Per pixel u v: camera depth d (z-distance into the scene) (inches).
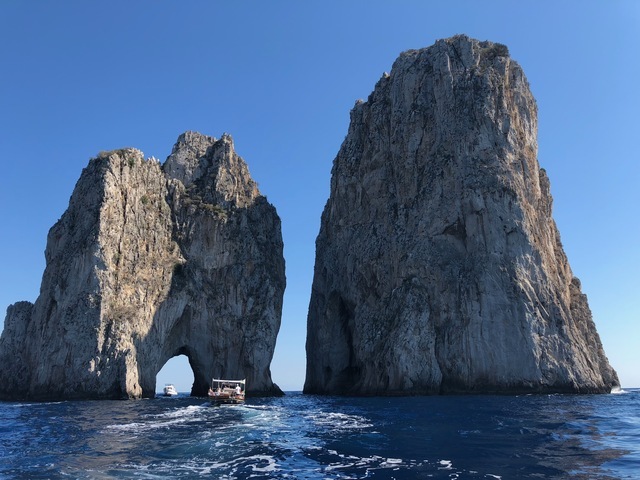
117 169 3587.6
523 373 3122.5
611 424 1531.7
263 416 1894.7
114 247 3388.3
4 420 1829.5
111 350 3078.2
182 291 3683.6
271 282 3996.1
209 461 1064.8
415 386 3196.4
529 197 3644.2
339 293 4158.5
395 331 3346.5
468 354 3203.7
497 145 3629.4
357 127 4468.5
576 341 3304.6
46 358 3078.2
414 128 3937.0
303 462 1047.6
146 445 1250.0
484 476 901.8
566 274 3799.2
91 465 1029.2
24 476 938.7
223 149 4328.3
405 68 4148.6
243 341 3777.1
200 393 3794.3
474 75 3826.3
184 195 4082.2
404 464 1012.5
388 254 3816.4
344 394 3764.8
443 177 3663.9
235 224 4052.7
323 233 4562.0
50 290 3319.4
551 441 1237.1
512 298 3253.0
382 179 4089.6
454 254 3503.9
